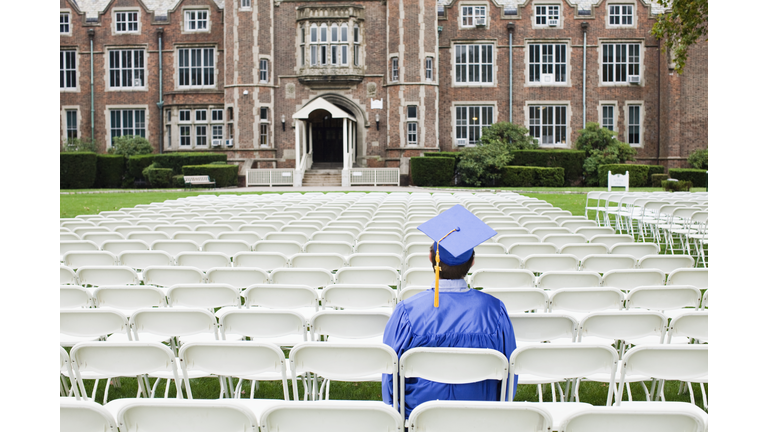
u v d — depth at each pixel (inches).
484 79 1349.7
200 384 190.4
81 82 1403.8
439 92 1348.4
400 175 1264.8
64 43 1400.1
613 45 1346.0
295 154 1318.9
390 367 128.5
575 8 1339.8
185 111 1368.1
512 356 122.8
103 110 1401.3
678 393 183.5
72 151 1289.4
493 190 1006.4
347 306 194.7
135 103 1395.2
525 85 1346.0
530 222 360.5
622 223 593.0
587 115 1349.7
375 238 315.3
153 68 1392.7
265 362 135.3
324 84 1316.4
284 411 100.3
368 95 1315.2
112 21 1392.7
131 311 198.1
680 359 131.2
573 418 97.3
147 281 231.9
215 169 1181.7
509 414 98.7
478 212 404.8
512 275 219.3
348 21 1300.4
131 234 323.6
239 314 161.5
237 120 1286.9
